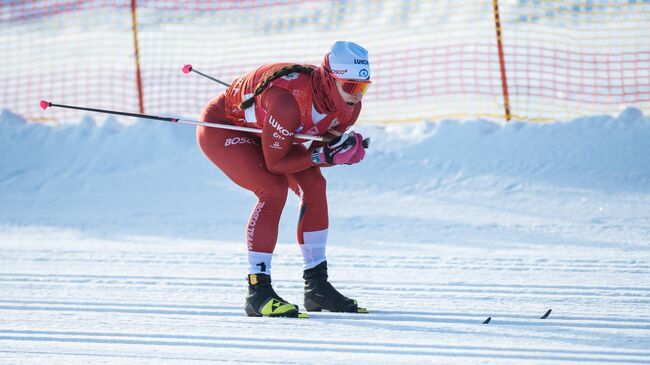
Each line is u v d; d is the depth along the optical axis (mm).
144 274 18438
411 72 43594
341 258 19500
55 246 22328
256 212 14445
